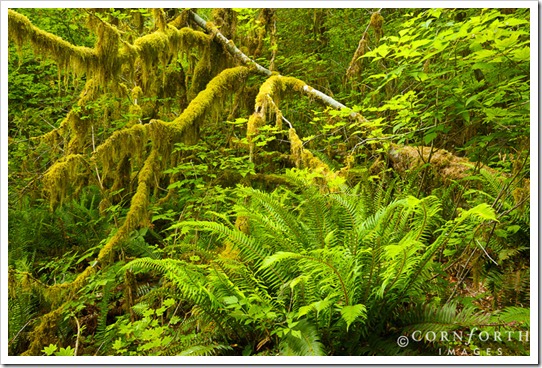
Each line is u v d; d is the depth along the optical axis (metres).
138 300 3.46
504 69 3.02
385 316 2.68
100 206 4.40
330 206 3.40
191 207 4.18
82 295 3.53
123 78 4.93
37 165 5.42
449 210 3.66
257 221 2.99
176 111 5.57
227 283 2.75
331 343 2.66
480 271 3.08
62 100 5.30
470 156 4.11
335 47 6.72
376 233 2.73
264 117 4.45
